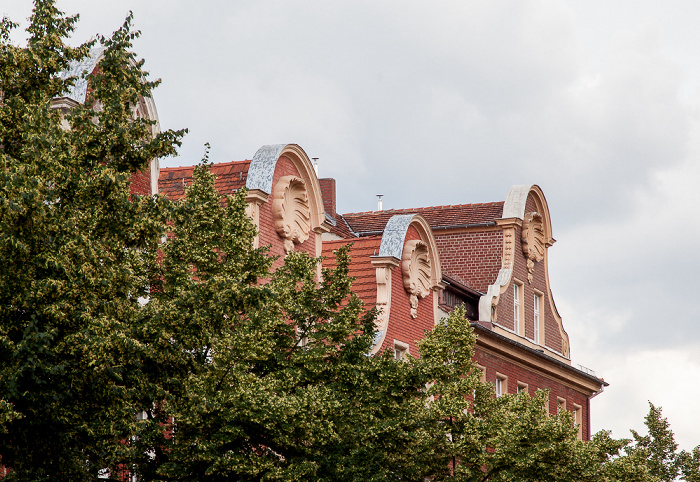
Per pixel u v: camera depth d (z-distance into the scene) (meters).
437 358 30.59
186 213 21.61
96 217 19.05
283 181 33.22
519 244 51.81
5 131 19.17
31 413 18.52
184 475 22.19
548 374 52.66
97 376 18.80
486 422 29.66
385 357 26.52
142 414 27.31
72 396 18.78
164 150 21.27
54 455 19.31
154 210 20.58
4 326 17.86
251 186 32.12
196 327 21.42
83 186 19.00
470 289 47.00
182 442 22.30
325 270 26.50
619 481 32.62
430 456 29.53
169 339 21.25
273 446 23.17
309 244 35.09
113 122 20.45
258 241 31.98
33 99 19.94
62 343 17.95
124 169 20.83
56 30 20.53
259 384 22.41
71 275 17.98
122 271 18.95
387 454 26.50
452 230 51.97
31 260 17.73
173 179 34.84
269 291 21.55
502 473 28.62
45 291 17.59
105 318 18.27
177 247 24.33
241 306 21.52
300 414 22.47
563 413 31.58
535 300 53.41
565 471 29.58
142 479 22.92
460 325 31.30
